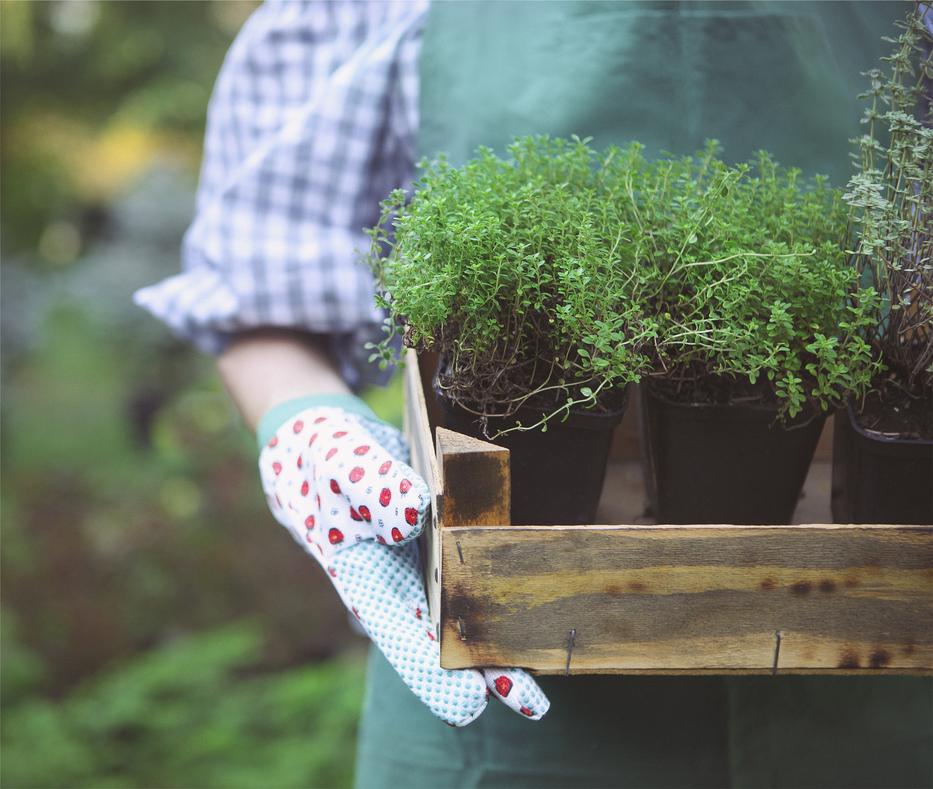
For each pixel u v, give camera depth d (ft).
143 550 12.12
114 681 8.89
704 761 3.11
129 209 19.47
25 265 20.03
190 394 16.11
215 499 12.87
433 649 2.21
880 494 2.38
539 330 2.36
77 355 16.92
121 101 21.29
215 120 3.67
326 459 2.44
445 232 2.21
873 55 3.02
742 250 2.30
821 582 2.09
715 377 2.48
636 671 2.11
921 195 2.29
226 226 3.40
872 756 3.10
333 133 3.40
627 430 3.13
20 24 18.22
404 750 3.36
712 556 2.08
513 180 2.60
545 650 2.09
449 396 2.36
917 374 2.40
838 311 2.37
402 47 3.37
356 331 3.47
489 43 3.19
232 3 21.58
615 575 2.07
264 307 3.33
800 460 2.52
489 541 2.05
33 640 10.86
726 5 2.99
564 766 3.16
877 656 2.11
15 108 20.58
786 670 2.12
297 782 7.70
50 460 14.39
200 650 9.13
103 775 7.98
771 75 3.01
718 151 3.01
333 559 2.41
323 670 9.13
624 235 2.43
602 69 3.06
